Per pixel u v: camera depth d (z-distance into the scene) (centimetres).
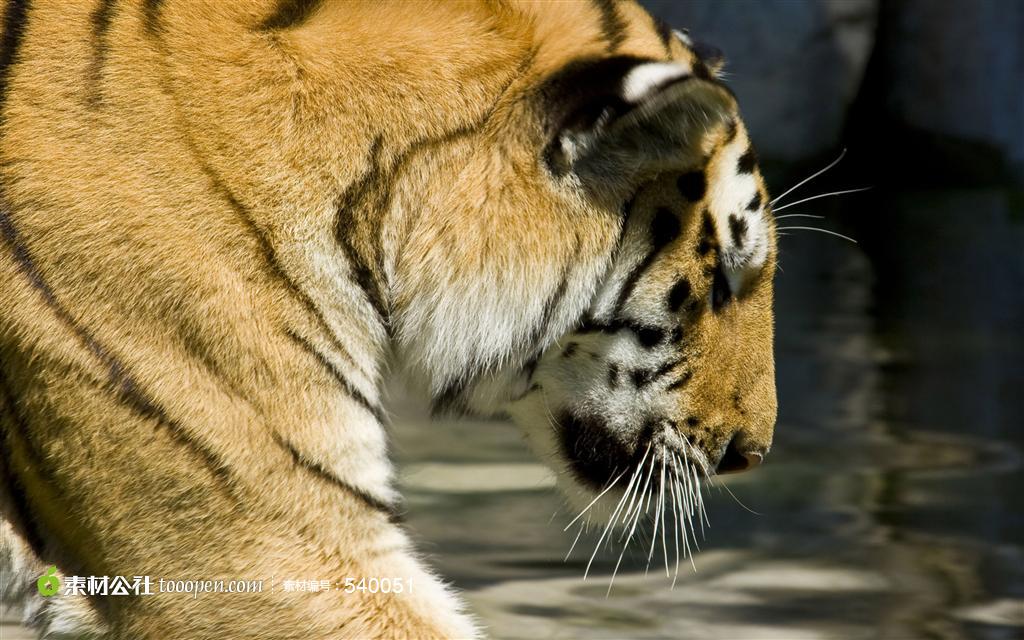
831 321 1631
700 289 651
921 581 864
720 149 637
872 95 2866
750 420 700
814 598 834
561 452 686
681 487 684
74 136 550
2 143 547
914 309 1708
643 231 629
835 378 1362
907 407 1262
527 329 620
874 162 2869
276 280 561
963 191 2802
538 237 602
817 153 2784
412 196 589
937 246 2189
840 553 912
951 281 1895
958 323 1630
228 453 548
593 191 609
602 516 704
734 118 645
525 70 604
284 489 555
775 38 2708
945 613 812
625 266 632
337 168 575
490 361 629
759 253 675
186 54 568
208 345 547
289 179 567
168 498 549
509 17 617
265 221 561
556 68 600
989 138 2766
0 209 544
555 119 596
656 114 605
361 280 583
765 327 700
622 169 614
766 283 693
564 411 669
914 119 2814
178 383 545
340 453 566
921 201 2694
